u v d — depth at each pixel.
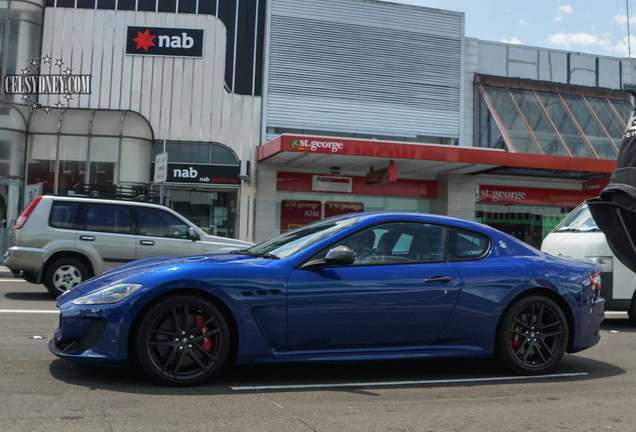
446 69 20.67
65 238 9.97
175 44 18.81
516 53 21.86
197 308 4.47
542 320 5.34
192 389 4.42
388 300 4.80
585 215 9.61
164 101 18.70
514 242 5.45
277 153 16.84
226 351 4.52
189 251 10.45
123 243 10.19
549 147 20.44
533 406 4.29
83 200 10.23
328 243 4.88
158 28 18.80
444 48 20.70
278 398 4.29
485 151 17.38
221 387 4.52
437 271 5.00
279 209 19.23
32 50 18.30
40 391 4.21
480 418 3.94
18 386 4.33
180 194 18.73
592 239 8.94
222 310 4.54
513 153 17.59
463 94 20.80
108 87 18.58
